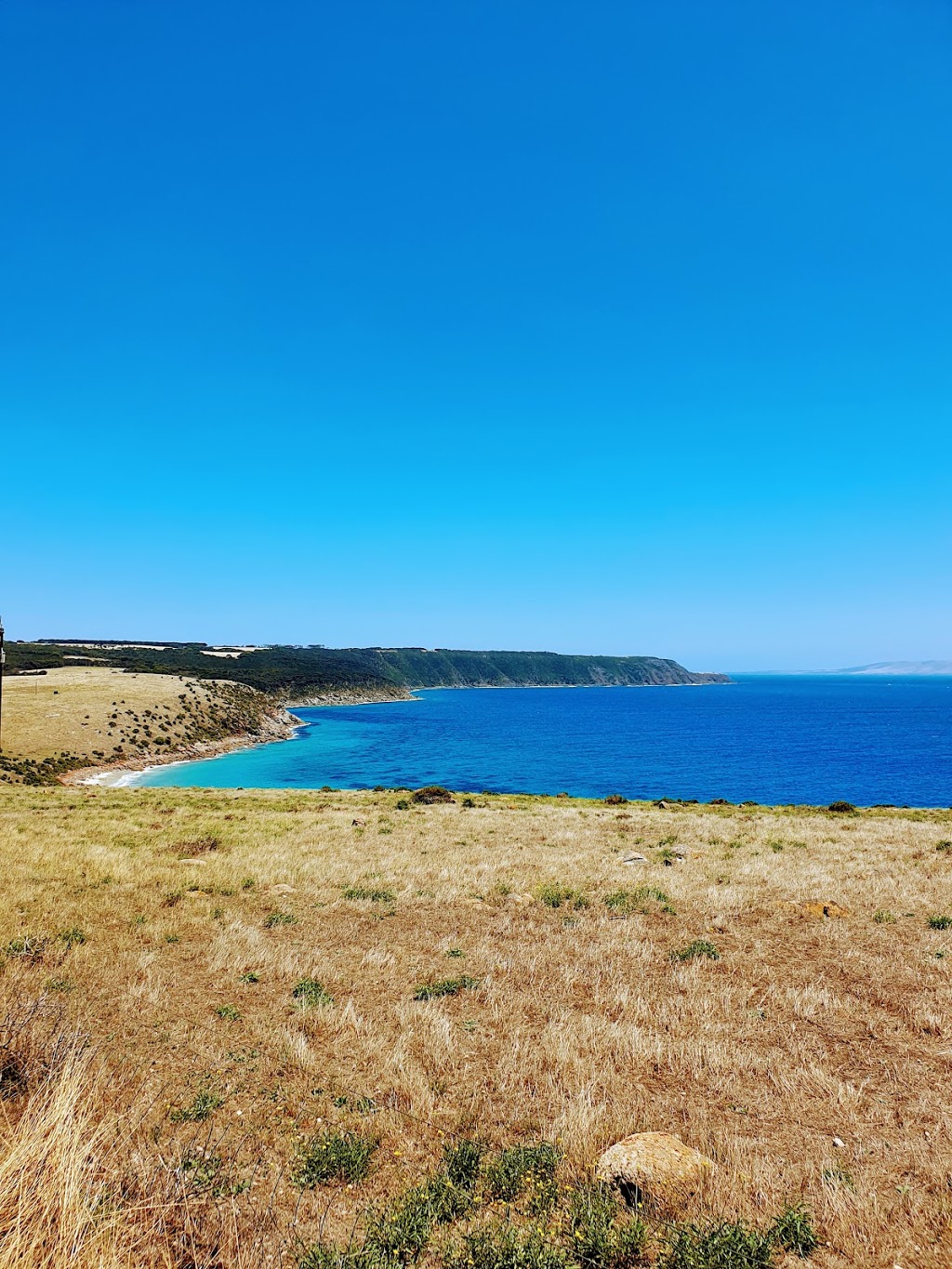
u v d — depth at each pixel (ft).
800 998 33.50
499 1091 24.95
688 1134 22.03
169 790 158.92
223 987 34.99
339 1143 20.99
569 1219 17.61
